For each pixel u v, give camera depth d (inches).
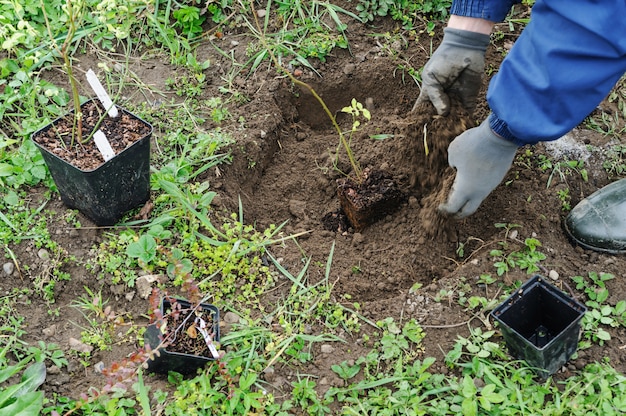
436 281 47.5
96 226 47.4
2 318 43.9
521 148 52.4
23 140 50.3
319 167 53.7
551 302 42.6
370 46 58.1
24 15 56.0
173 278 45.5
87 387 41.6
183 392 40.6
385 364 42.7
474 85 47.4
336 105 57.7
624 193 48.0
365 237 50.8
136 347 43.3
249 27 58.4
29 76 53.6
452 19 45.9
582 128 53.7
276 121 54.4
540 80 37.4
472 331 43.4
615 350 42.9
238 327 43.7
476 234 49.7
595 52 36.2
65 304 45.3
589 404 40.2
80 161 44.9
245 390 40.7
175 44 56.9
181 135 51.4
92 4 57.4
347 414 40.4
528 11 60.1
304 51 56.9
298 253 48.5
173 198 48.3
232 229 46.9
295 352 42.9
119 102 53.6
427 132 49.5
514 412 39.7
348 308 45.8
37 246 46.1
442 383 41.8
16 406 38.7
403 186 51.7
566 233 48.8
